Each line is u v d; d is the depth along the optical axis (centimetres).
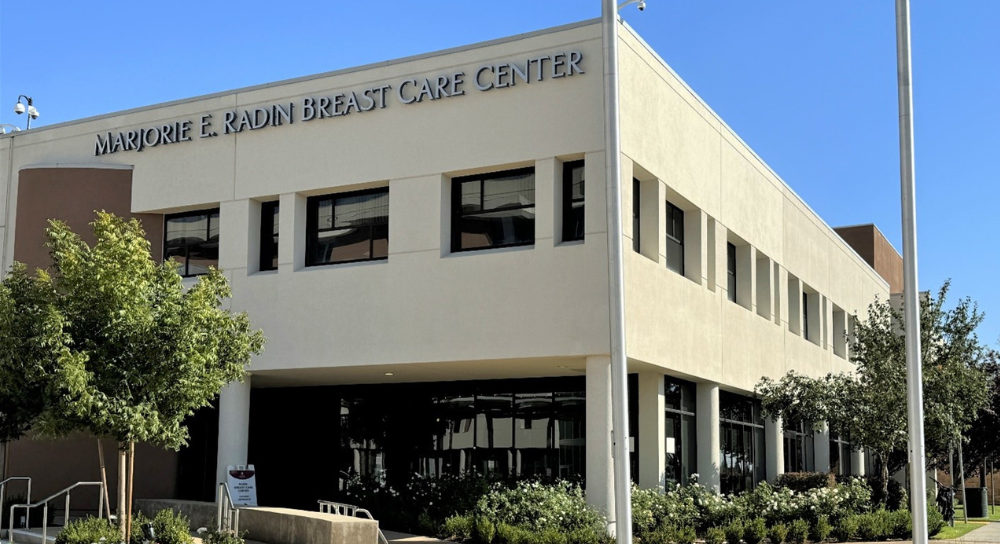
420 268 2250
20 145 2742
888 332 3011
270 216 2489
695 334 2489
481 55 2239
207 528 1912
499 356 2148
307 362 2341
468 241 2261
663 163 2348
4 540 1947
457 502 2269
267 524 2005
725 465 2823
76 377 1551
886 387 2808
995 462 5350
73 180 2602
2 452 2602
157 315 1680
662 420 2405
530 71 2188
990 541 2677
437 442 2611
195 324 1708
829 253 3894
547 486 2220
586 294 2089
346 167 2352
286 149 2425
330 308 2333
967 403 3016
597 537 2009
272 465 2808
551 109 2159
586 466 2094
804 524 2330
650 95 2300
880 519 2497
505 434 2522
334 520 1845
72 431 1703
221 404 2406
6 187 2733
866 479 2928
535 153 2162
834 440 3928
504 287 2164
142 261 1720
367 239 2366
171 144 2558
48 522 2289
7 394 1700
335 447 2741
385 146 2317
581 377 2455
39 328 1589
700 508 2389
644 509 2202
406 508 2402
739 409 2980
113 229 1738
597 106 2117
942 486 3475
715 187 2689
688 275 2584
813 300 3709
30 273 2580
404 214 2281
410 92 2305
